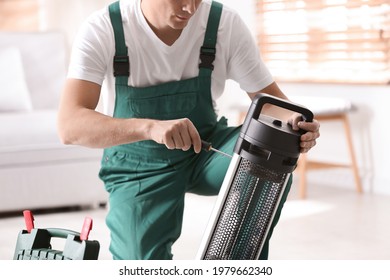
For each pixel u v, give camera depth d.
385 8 4.96
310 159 5.54
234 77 2.51
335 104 5.00
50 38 5.70
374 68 5.08
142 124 2.04
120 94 2.39
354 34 5.16
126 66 2.35
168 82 2.42
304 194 4.91
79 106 2.21
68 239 1.72
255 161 1.91
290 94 5.67
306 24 5.46
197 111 2.45
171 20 2.20
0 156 4.59
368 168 5.15
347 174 5.29
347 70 5.26
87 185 4.79
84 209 4.86
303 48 5.51
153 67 2.39
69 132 2.15
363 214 4.43
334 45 5.29
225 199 1.94
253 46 2.46
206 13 2.41
